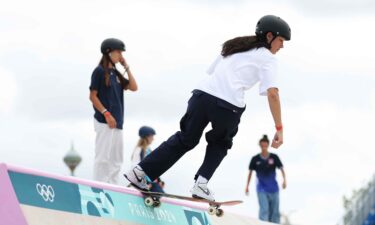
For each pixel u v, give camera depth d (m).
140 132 15.06
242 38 9.71
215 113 9.46
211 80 9.58
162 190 15.81
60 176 8.77
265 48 9.65
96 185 9.25
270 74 9.51
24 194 8.19
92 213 8.92
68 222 8.50
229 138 9.76
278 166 20.81
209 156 9.72
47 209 8.35
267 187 20.69
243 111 9.66
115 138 13.55
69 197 8.73
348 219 29.44
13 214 7.92
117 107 13.55
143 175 9.72
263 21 9.73
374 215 28.45
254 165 20.84
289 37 9.78
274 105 9.52
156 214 9.98
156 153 9.70
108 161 13.55
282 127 9.54
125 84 13.74
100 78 13.37
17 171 8.23
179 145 9.66
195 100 9.55
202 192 9.63
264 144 20.73
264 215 20.66
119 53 13.50
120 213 9.35
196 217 10.85
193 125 9.55
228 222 12.17
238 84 9.52
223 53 9.72
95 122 13.53
